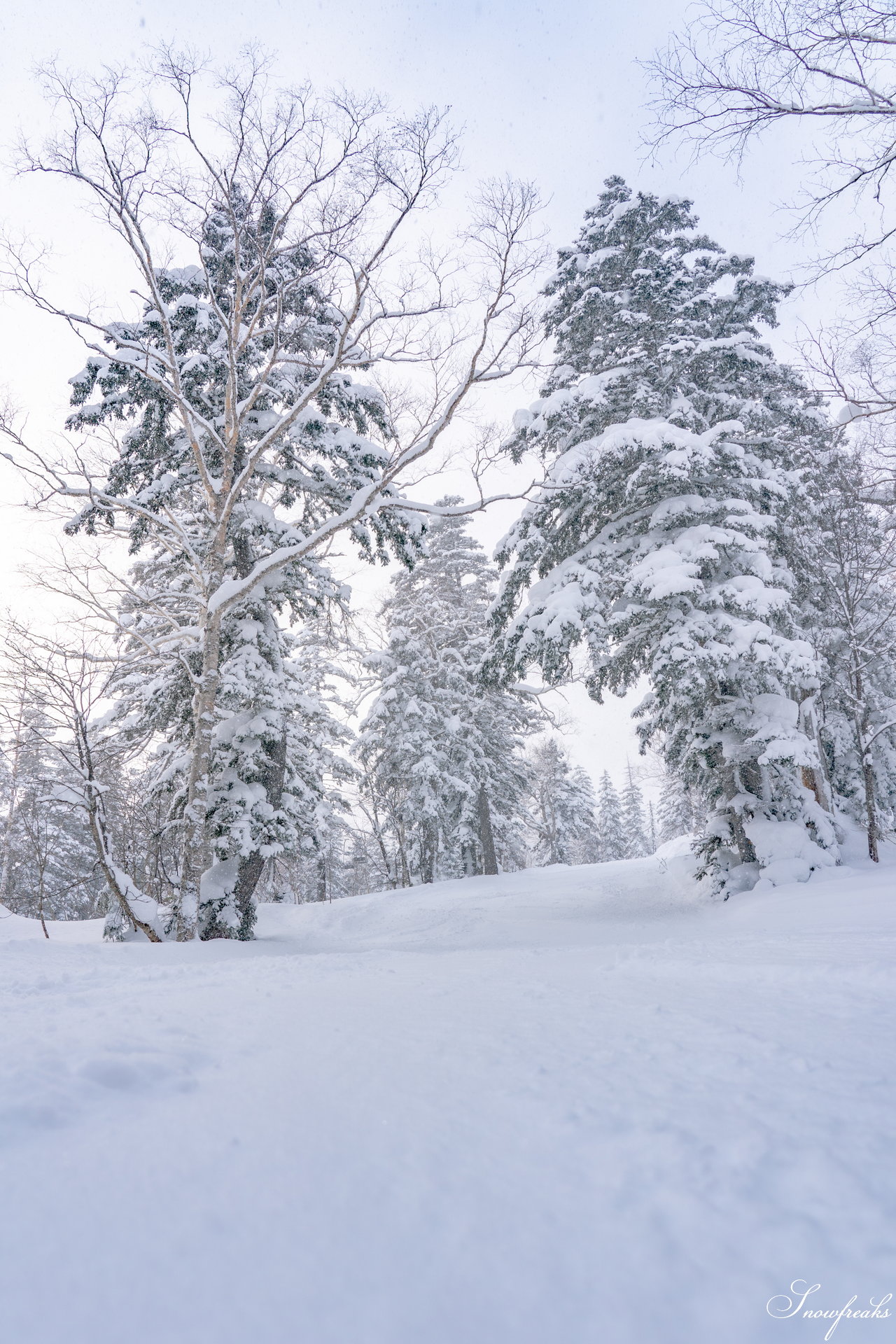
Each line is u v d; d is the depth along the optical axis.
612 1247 1.40
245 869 15.41
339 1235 1.48
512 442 17.17
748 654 14.30
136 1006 4.00
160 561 17.88
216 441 14.54
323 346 15.80
